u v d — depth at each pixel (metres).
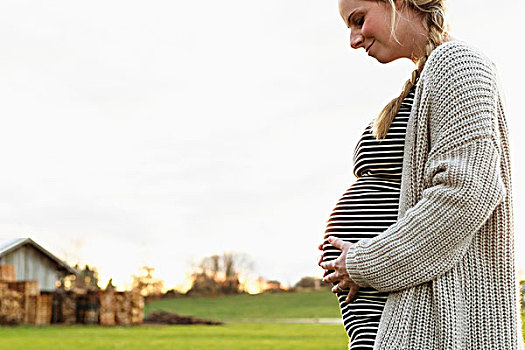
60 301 30.67
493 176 1.86
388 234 1.92
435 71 2.00
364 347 1.97
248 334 22.16
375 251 1.92
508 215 1.94
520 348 1.92
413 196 2.00
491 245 1.93
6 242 32.09
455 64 1.98
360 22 2.16
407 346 1.88
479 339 1.88
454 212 1.84
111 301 30.62
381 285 1.92
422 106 2.01
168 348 15.30
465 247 1.91
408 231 1.89
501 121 2.00
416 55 2.12
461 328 1.88
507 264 1.92
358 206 2.14
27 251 32.66
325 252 2.19
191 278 71.25
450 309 1.87
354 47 2.19
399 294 1.92
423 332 1.88
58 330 25.39
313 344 16.03
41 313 28.91
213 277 72.00
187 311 52.66
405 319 1.90
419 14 2.10
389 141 2.10
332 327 27.53
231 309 54.75
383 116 2.12
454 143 1.91
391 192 2.10
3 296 27.72
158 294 65.06
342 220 2.16
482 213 1.85
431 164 1.95
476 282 1.90
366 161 2.15
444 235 1.86
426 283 1.91
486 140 1.89
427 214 1.87
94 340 18.83
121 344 16.89
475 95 1.93
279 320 40.00
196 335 21.88
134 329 27.36
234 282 72.38
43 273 33.19
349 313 2.04
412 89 2.13
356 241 2.11
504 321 1.89
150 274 64.94
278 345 15.81
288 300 62.34
